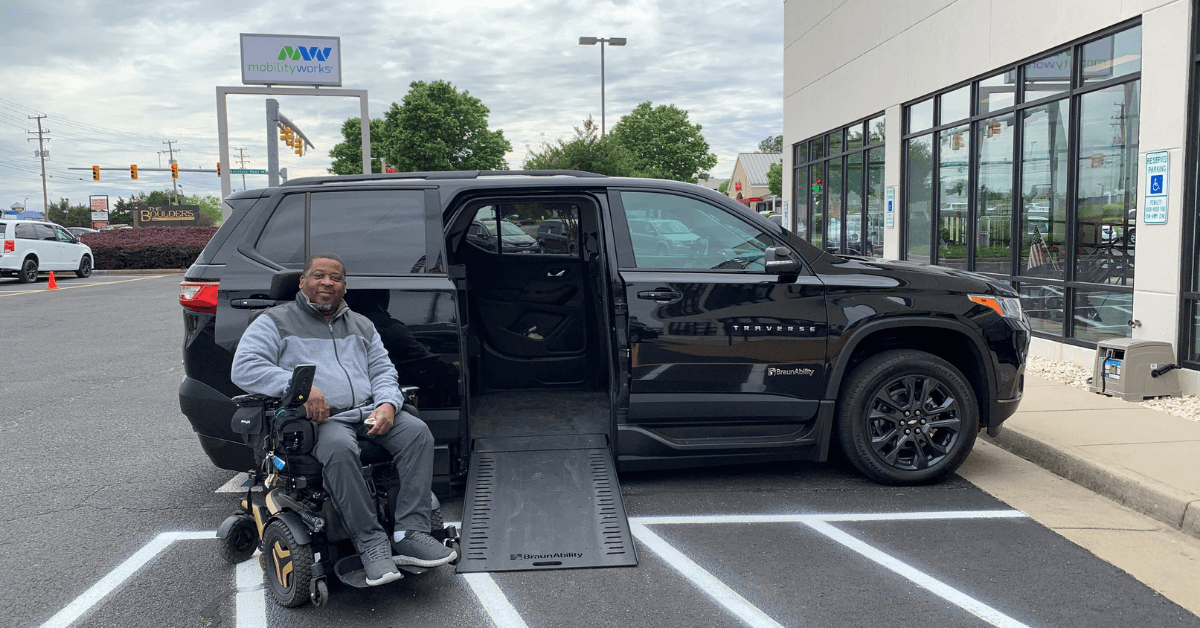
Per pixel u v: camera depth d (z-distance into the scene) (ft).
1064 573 11.59
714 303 14.67
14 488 15.94
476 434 15.47
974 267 31.32
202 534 13.53
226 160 67.26
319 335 12.21
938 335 15.89
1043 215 27.02
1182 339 20.94
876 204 40.63
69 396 24.39
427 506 11.43
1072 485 15.47
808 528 13.41
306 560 10.43
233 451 14.10
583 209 17.61
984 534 13.08
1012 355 15.38
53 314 45.91
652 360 14.58
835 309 14.87
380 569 10.27
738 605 10.70
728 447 14.90
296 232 14.49
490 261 17.65
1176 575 11.52
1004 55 28.66
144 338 36.65
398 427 11.58
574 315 17.98
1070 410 19.60
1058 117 26.13
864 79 40.78
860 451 15.12
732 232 15.24
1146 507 13.94
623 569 11.84
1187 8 20.54
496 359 17.95
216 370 13.87
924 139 35.35
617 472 15.70
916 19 35.14
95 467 17.33
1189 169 20.71
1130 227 23.07
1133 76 22.59
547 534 12.53
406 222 14.61
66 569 12.11
